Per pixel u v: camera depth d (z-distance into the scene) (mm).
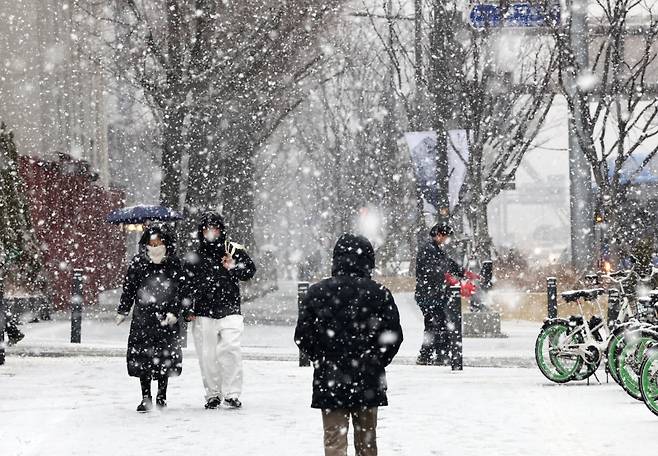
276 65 56188
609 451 16844
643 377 20500
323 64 63500
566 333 27812
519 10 50406
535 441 17953
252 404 23312
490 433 18891
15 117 56281
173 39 50344
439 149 48781
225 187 63531
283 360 35094
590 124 50375
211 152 53406
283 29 54031
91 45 70562
